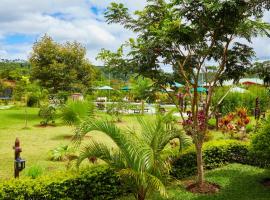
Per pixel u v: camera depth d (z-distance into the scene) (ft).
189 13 22.54
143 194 20.45
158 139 21.57
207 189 24.85
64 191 21.20
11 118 78.69
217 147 31.14
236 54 25.36
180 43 23.63
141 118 23.36
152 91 26.68
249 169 30.17
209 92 25.76
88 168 23.38
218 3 20.47
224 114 71.87
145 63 25.07
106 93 143.74
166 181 20.79
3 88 149.59
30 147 43.91
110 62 25.49
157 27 24.27
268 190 25.04
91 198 22.43
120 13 25.31
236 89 75.87
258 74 25.93
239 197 23.68
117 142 19.89
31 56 81.97
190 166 28.58
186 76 26.09
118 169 20.47
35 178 21.52
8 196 19.69
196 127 25.57
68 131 57.57
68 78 80.64
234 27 22.71
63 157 36.37
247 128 46.70
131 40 24.54
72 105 47.73
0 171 31.78
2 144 45.96
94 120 20.08
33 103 113.80
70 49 83.92
